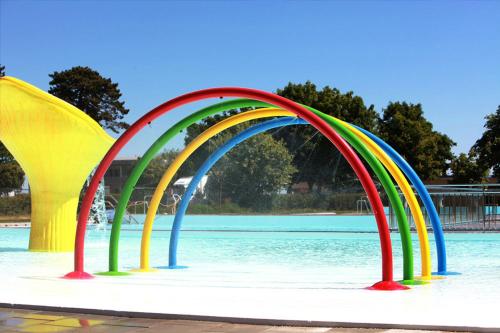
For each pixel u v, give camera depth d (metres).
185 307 5.58
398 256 11.84
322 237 17.27
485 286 7.22
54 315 5.45
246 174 34.88
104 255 12.33
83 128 11.52
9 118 11.23
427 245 7.87
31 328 4.88
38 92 11.07
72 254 11.73
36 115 11.19
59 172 11.90
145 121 7.77
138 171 8.49
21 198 31.08
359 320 4.88
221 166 35.44
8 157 43.66
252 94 7.17
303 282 7.74
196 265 10.30
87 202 8.02
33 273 8.78
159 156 40.88
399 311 5.32
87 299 6.09
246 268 9.80
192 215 28.88
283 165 35.12
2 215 30.59
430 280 7.70
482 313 5.21
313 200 32.28
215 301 5.95
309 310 5.38
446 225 17.20
